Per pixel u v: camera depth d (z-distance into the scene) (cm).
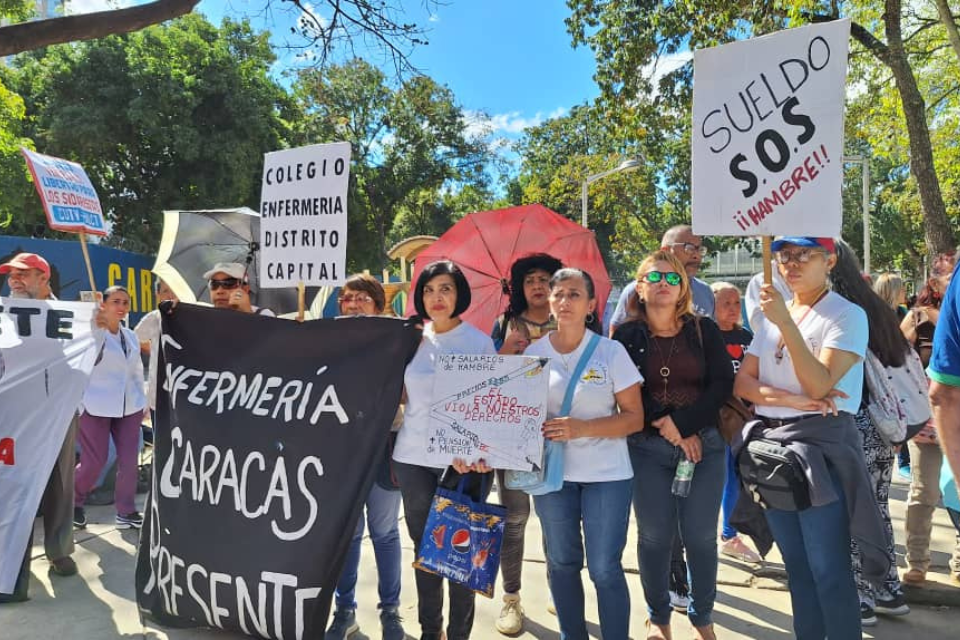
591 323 339
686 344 295
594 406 279
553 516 280
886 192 3300
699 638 312
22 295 448
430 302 305
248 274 652
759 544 310
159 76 1931
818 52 243
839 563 252
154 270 657
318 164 346
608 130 1411
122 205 2200
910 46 1547
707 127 269
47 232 2088
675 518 301
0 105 1492
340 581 334
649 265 297
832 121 241
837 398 256
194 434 324
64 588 398
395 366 302
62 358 391
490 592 272
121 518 505
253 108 2083
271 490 300
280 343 326
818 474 246
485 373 281
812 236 245
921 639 330
